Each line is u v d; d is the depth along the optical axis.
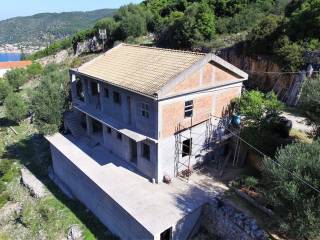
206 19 53.31
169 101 20.39
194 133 23.16
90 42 87.44
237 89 25.45
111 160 25.66
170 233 18.16
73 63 80.12
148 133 21.66
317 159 14.21
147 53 25.52
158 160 21.45
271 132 23.50
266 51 39.00
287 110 32.31
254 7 58.75
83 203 25.23
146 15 81.50
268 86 37.53
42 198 27.30
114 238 21.02
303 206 13.63
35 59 106.44
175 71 21.23
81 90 32.59
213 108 23.92
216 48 48.16
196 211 19.30
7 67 86.69
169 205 19.58
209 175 23.28
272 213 17.73
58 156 27.91
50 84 34.19
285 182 14.11
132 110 22.73
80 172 24.11
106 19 86.81
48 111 30.88
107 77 24.27
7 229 26.23
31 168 33.19
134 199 20.17
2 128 46.09
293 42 36.09
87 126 29.47
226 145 26.03
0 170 33.97
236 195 20.23
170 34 60.44
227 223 18.22
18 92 65.88
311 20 35.47
